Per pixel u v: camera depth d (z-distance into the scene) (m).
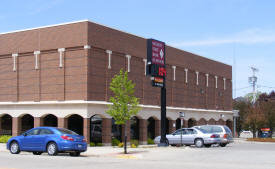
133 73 40.75
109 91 37.31
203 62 54.31
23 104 38.34
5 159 21.00
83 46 35.19
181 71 49.12
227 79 61.38
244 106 71.75
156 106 43.69
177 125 49.91
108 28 37.59
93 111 35.31
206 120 54.25
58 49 36.56
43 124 37.91
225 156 24.55
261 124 63.22
